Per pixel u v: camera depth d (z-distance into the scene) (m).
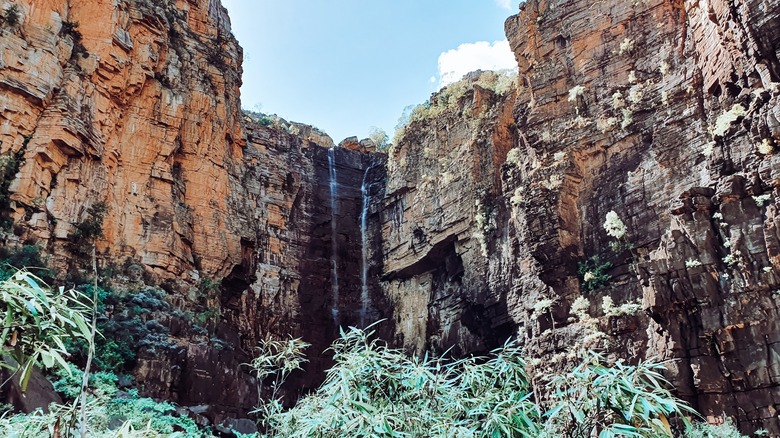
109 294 22.03
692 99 23.14
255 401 23.09
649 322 21.39
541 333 25.06
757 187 18.98
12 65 22.31
